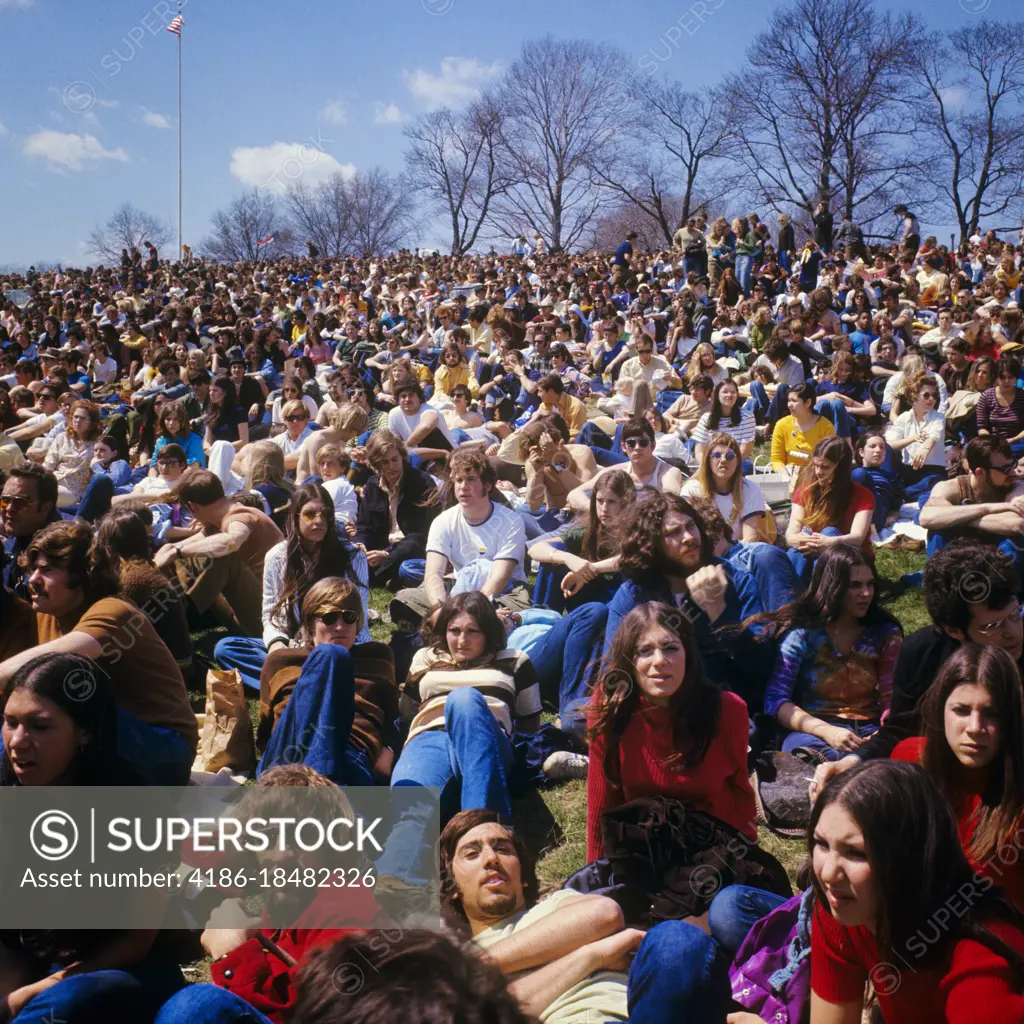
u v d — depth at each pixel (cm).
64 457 959
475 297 2448
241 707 531
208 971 384
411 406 1006
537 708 521
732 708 397
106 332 1806
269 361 1600
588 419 1201
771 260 2448
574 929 328
